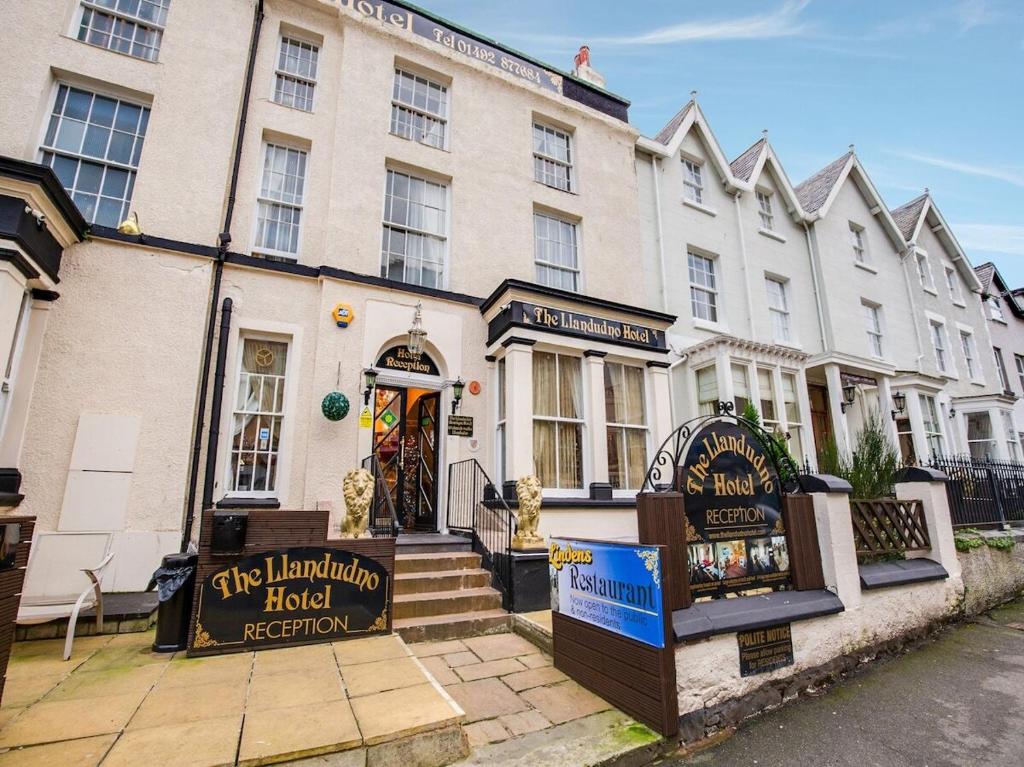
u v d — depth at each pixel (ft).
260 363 23.76
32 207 16.81
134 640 14.94
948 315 56.80
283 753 8.36
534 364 26.50
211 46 25.22
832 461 28.19
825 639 15.05
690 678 11.80
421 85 31.55
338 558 15.16
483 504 23.71
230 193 24.20
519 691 12.78
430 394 27.76
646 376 29.60
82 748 8.45
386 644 14.43
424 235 29.14
